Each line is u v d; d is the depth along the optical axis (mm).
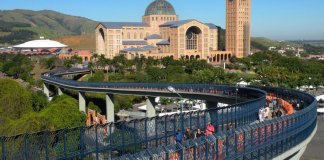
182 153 35219
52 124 97250
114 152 44125
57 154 39438
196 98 133500
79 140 41344
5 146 36500
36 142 38219
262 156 47500
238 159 43188
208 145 38250
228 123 58656
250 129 44781
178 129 48219
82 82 174125
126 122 45594
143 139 46688
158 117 48406
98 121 137625
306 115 60156
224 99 120750
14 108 131375
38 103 156375
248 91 109750
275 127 49875
